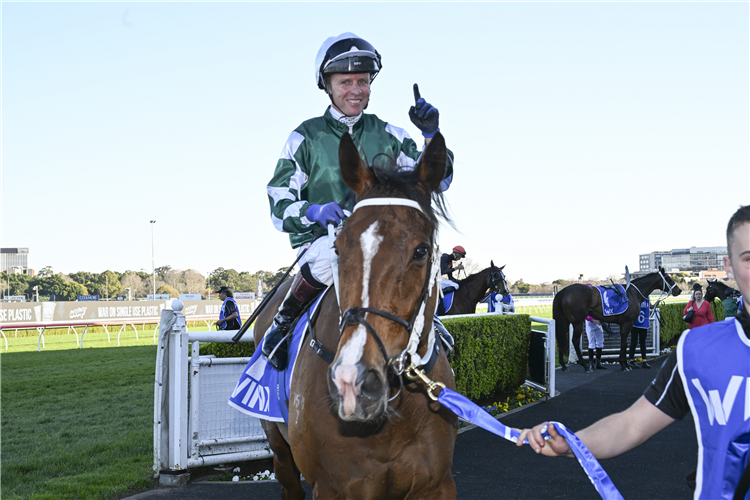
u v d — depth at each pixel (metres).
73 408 7.33
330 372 1.62
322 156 2.73
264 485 4.14
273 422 2.81
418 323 1.78
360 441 1.93
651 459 4.88
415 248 1.71
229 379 4.51
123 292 77.06
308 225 2.50
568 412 6.80
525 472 4.51
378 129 2.85
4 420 6.66
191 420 4.30
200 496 3.91
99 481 4.20
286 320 2.50
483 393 7.18
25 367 11.27
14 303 23.91
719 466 1.34
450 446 2.09
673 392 1.52
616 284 10.51
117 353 14.02
